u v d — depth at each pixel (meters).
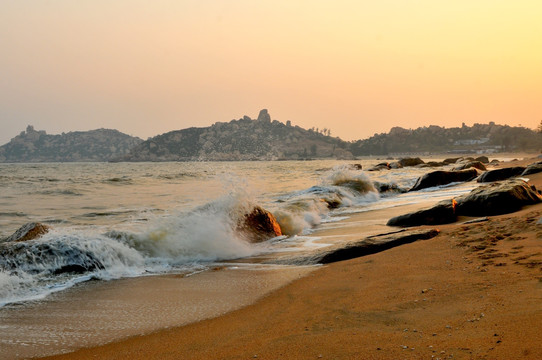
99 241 7.77
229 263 7.81
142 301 5.59
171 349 3.97
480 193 10.28
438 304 4.28
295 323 4.36
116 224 12.12
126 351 4.00
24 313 5.18
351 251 7.34
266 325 4.41
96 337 4.39
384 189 19.77
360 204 16.22
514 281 4.60
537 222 7.36
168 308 5.26
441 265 5.82
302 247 8.95
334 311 4.57
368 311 4.40
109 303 5.53
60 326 4.73
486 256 5.90
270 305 5.12
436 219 9.88
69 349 4.11
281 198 17.56
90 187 27.27
